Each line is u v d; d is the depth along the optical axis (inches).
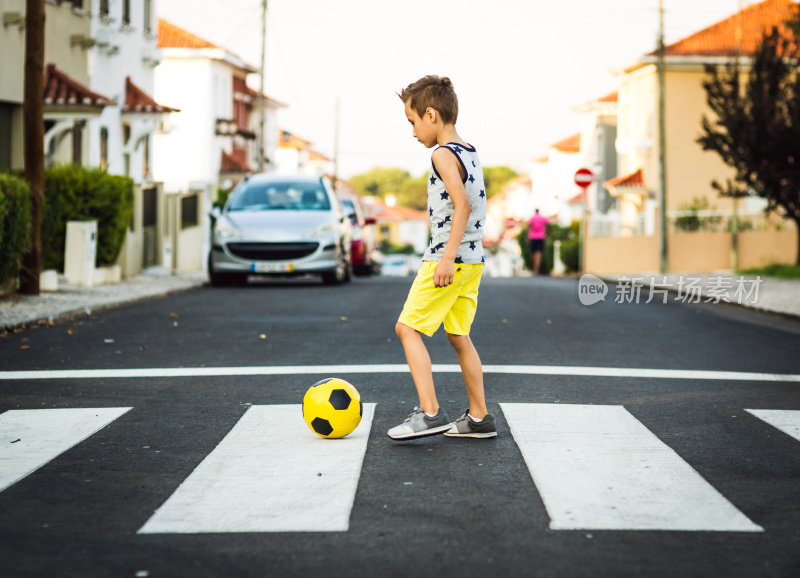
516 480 192.7
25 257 573.9
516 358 367.6
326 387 227.3
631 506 175.3
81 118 850.1
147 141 1251.2
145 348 387.9
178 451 216.5
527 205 3309.5
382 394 287.6
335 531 160.9
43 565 145.6
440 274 214.4
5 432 234.4
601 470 199.9
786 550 153.3
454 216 213.9
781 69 984.3
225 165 1972.2
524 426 241.4
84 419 248.8
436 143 221.9
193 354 371.6
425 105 219.0
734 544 155.8
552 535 159.3
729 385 314.7
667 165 1599.4
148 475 196.4
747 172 1002.1
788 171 969.5
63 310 506.0
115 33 1110.4
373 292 695.7
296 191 802.8
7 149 839.7
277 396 283.3
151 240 902.4
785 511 174.7
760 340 452.8
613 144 2155.5
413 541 156.1
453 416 256.2
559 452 215.0
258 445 220.5
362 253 1045.8
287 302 605.0
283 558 148.3
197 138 1888.5
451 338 227.0
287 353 375.2
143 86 1232.2
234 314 526.9
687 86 1600.6
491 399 280.1
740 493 186.2
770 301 658.8
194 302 605.9
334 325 473.1
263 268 742.5
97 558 148.6
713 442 229.9
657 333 469.4
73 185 693.3
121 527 163.5
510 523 165.5
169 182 1893.5
